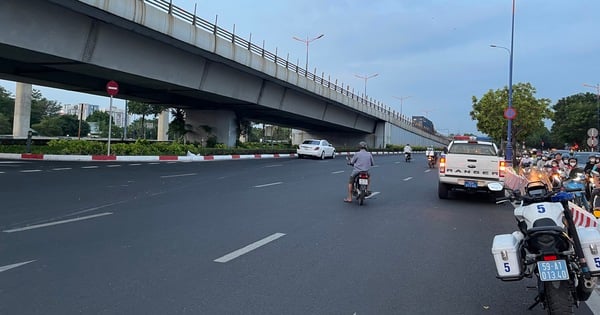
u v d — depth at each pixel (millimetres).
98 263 5887
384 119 68062
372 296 4992
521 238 4652
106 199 11164
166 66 25938
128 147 26406
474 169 13133
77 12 19484
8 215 8812
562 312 3986
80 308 4418
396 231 8586
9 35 17781
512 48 32750
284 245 7184
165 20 22609
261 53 32656
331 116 52750
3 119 65625
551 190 4918
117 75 24672
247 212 10141
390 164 33906
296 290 5113
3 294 4738
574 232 4281
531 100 41156
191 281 5305
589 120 72562
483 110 43562
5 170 16641
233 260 6227
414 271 5980
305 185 16234
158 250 6617
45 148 25609
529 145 102938
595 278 4324
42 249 6473
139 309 4438
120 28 21891
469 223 9680
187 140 40531
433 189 16266
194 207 10547
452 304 4828
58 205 10047
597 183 10266
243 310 4488
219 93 31531
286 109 41781
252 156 36281
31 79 27688
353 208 11289
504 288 5371
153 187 13883
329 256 6609
